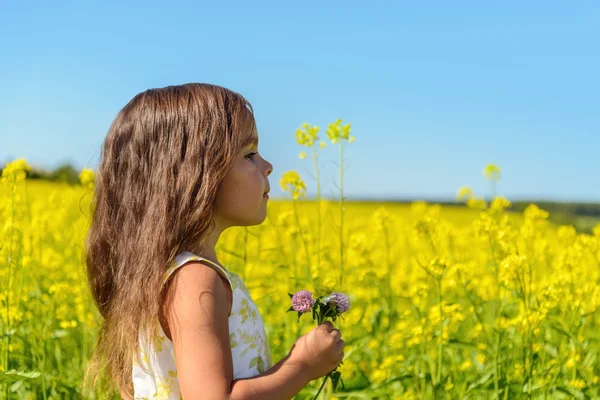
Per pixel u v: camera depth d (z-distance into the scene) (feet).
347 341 14.75
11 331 12.06
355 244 18.79
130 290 5.65
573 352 12.00
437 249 21.61
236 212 5.90
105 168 6.15
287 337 15.60
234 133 5.87
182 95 6.01
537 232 18.84
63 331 13.84
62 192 26.14
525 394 11.39
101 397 7.23
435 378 12.17
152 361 5.73
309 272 15.26
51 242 23.40
